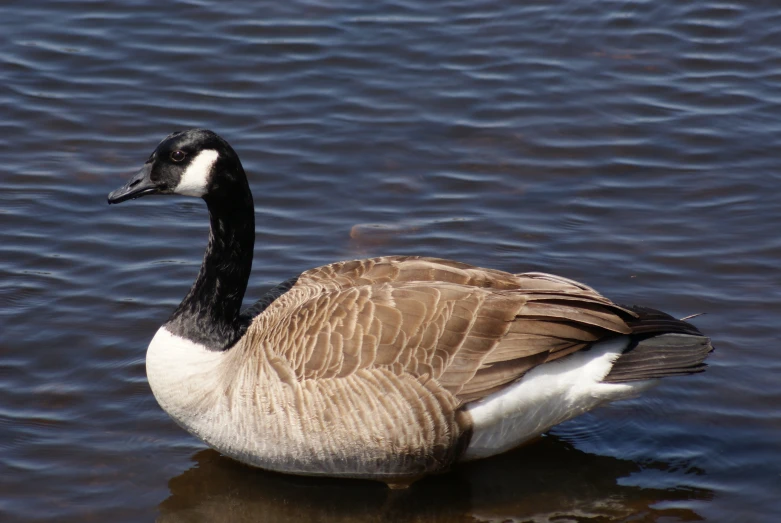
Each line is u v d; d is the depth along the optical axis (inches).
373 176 639.1
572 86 729.0
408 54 760.3
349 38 775.1
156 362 428.1
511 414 416.5
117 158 646.5
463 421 410.9
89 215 598.9
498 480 435.8
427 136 676.7
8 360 491.5
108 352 499.5
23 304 526.9
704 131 682.2
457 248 574.6
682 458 445.1
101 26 782.5
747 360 494.9
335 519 416.5
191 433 435.8
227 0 821.9
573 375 418.3
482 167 650.2
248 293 537.0
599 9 817.5
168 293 539.5
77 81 719.7
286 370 405.7
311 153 658.2
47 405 468.1
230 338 430.3
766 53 766.5
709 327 516.1
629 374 416.5
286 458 419.2
